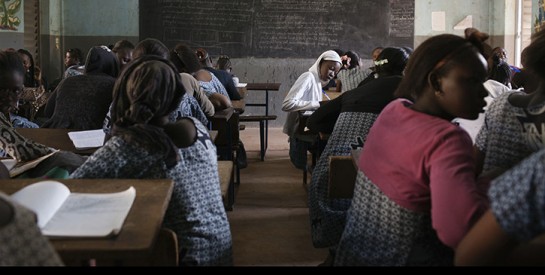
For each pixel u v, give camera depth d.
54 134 3.48
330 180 2.77
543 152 1.06
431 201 1.54
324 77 5.23
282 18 8.86
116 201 1.68
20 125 4.15
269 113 8.98
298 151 5.34
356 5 8.88
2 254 1.00
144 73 1.95
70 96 3.83
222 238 2.02
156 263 1.69
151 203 1.69
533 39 1.80
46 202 1.58
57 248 1.39
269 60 8.92
